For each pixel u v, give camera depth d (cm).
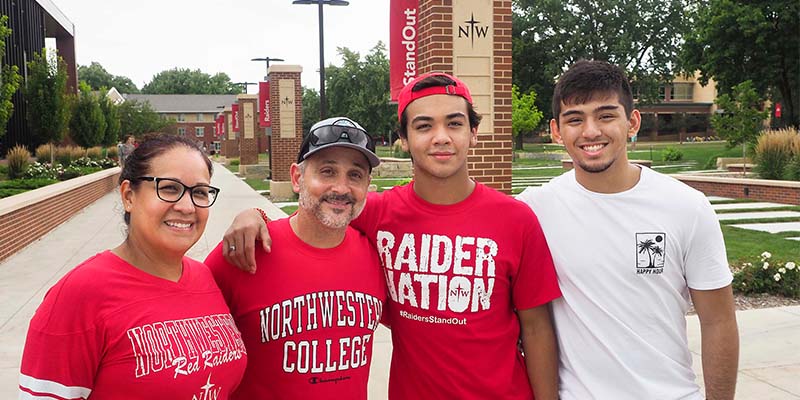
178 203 176
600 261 215
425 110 214
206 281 192
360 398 209
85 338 161
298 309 200
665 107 6800
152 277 176
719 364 215
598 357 215
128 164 180
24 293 666
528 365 229
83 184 1543
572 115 217
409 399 222
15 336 520
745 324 552
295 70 1803
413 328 220
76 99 2747
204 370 172
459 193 222
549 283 220
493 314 217
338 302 204
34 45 2988
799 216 1291
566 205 224
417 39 762
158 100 9475
